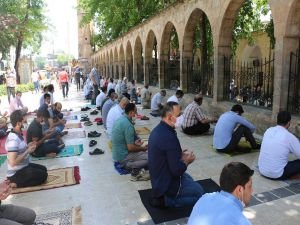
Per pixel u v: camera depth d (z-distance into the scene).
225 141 6.54
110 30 31.36
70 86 34.31
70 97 20.95
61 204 4.57
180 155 4.07
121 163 5.79
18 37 26.03
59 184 5.25
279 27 6.87
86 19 34.28
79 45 51.97
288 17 6.57
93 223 4.02
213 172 5.59
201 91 12.00
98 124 10.43
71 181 5.36
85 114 12.91
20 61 33.28
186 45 12.52
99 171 5.89
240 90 9.78
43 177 5.28
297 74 6.93
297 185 4.85
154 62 20.02
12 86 16.56
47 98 8.90
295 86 6.98
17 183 5.10
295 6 6.42
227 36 9.64
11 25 21.83
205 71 11.82
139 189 5.00
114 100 9.49
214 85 10.12
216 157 6.42
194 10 11.26
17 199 4.75
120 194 4.85
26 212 3.66
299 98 7.05
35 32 28.77
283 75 6.92
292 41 6.79
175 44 19.23
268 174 5.09
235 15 9.26
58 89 29.50
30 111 14.52
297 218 3.89
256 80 9.07
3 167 6.44
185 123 8.44
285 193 4.58
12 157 4.96
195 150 7.00
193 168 5.84
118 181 5.37
